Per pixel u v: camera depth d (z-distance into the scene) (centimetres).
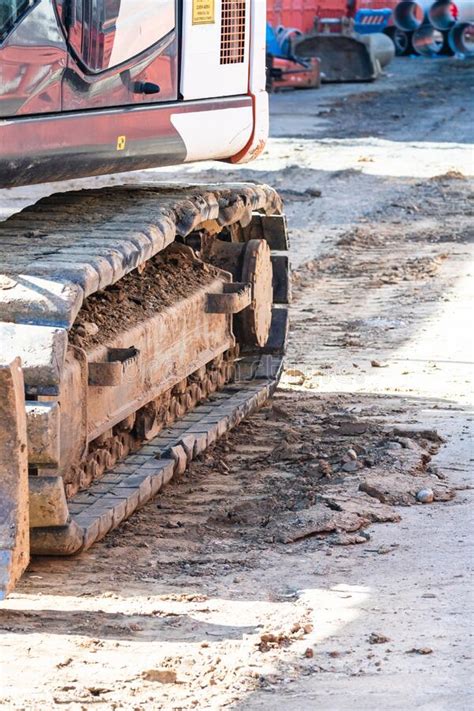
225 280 1589
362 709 842
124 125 1265
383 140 4516
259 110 1506
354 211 3281
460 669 906
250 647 953
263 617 1020
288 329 1933
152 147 1320
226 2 1428
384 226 3103
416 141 4516
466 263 2686
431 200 3447
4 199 3098
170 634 988
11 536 986
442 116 5188
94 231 1267
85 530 1130
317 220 3169
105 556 1165
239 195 1580
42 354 1052
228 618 1020
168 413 1473
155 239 1284
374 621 1000
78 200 1432
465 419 1598
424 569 1116
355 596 1057
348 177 3756
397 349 1992
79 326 1226
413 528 1223
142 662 930
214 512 1286
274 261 1761
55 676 904
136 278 1456
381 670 906
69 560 1151
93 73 1214
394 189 3597
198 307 1491
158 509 1298
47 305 1065
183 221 1402
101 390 1221
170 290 1470
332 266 2658
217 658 933
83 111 1211
